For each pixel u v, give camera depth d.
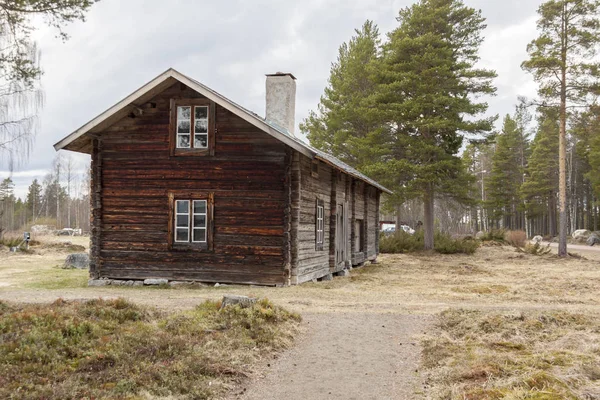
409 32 33.25
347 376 7.24
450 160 31.62
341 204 20.58
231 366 7.36
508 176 66.12
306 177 16.22
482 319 10.05
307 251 16.30
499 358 7.52
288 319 10.05
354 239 22.69
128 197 16.02
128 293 13.79
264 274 15.11
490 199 66.56
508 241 39.91
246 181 15.30
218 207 15.44
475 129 31.78
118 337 8.31
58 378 6.59
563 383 6.24
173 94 15.76
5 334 8.09
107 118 15.41
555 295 14.30
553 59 27.80
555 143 60.72
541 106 29.41
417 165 31.58
